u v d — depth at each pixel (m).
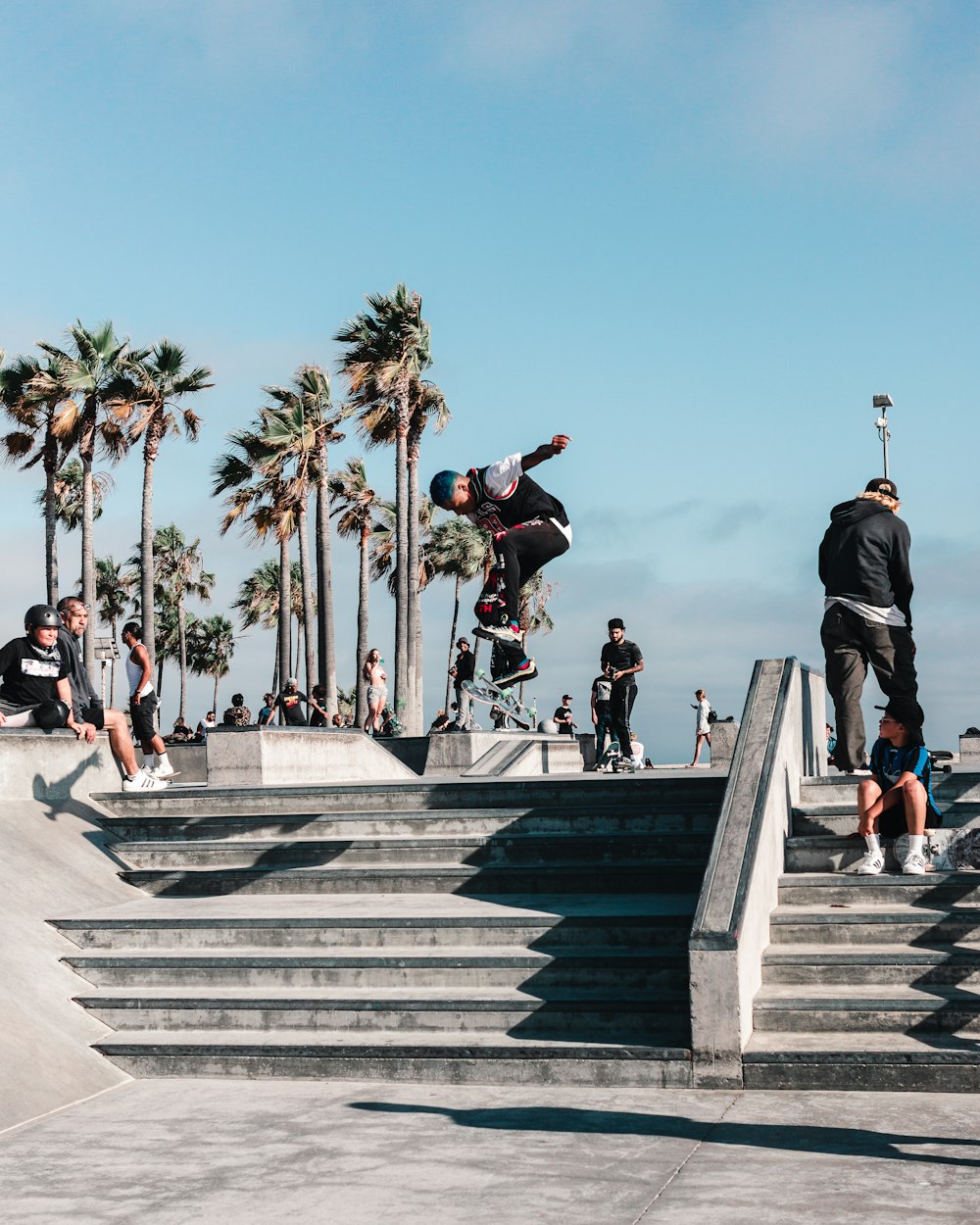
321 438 38.06
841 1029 6.09
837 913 6.71
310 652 38.66
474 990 6.77
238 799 9.77
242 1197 4.55
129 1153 5.16
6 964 7.05
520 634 6.21
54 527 39.53
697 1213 4.20
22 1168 4.98
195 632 80.12
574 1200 4.39
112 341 37.16
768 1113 5.41
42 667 9.75
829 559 8.40
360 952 7.21
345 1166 4.88
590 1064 6.05
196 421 37.69
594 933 6.95
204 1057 6.57
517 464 6.37
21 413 37.47
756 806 6.86
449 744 16.08
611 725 15.62
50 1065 6.27
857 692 8.25
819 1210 4.18
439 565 57.69
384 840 8.56
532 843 8.25
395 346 35.38
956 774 7.97
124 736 10.41
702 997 5.92
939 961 6.31
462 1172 4.75
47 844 8.86
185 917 7.70
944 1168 4.59
